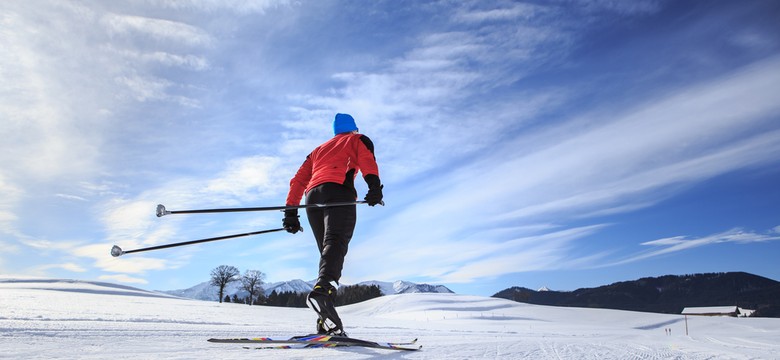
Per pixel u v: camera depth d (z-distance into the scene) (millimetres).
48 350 1887
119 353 1888
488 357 2199
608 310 97500
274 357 1836
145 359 1693
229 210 2791
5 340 2248
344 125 3291
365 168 2971
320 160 3078
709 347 4371
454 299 100312
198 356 1824
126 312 14453
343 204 2822
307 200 3049
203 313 19422
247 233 3145
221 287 85375
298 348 2193
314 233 3084
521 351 2553
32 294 31078
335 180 2934
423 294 104750
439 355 2141
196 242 2986
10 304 14500
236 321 13102
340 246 2725
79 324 4504
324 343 2291
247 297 87062
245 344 2389
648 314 96000
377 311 89250
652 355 2852
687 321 89938
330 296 2570
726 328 81562
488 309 89875
